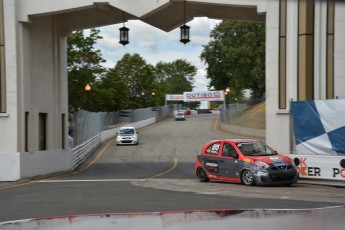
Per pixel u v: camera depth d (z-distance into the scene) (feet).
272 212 23.59
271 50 65.57
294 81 64.28
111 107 245.65
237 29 232.32
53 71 84.74
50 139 82.89
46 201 43.42
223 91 264.31
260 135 165.17
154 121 271.90
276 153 56.49
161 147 138.21
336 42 63.10
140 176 73.00
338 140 52.80
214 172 58.75
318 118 54.29
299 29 64.23
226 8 74.33
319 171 53.57
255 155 55.06
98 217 23.18
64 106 88.58
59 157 81.00
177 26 82.79
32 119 76.07
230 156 56.70
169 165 95.14
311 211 24.04
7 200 45.09
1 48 71.82
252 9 73.77
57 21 85.10
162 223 23.36
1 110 71.72
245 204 39.27
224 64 238.68
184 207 37.86
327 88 63.41
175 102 465.88
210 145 60.44
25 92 73.31
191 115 357.00
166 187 54.90
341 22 63.00
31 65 75.92
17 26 72.28
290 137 57.11
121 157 114.11
